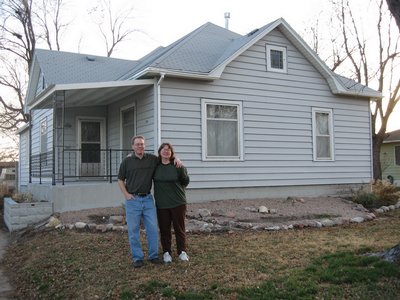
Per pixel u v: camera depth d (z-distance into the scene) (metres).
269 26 12.76
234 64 12.46
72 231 8.55
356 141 15.16
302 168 13.72
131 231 5.90
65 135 14.41
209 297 4.60
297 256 6.18
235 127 12.46
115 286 5.15
